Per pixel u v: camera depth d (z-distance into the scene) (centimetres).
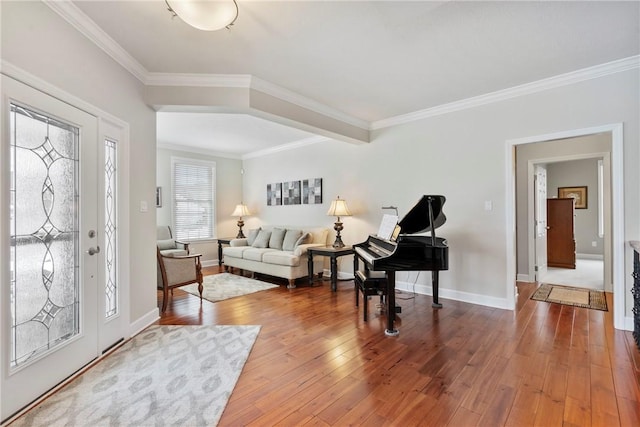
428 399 182
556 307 356
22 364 170
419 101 382
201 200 656
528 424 160
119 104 260
